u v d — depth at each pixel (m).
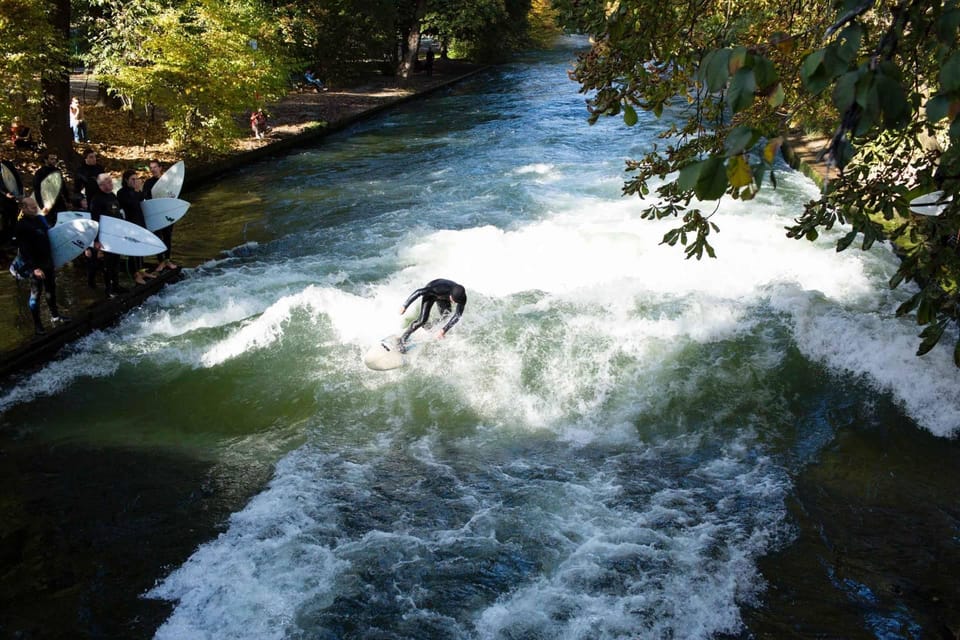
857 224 4.33
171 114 18.16
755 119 5.49
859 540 6.45
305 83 34.06
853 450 7.75
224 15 19.17
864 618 5.60
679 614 5.64
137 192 10.96
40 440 7.82
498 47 48.06
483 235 13.54
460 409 8.46
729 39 5.34
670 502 6.95
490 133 24.62
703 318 9.95
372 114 29.09
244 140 22.09
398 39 40.09
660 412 8.41
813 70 2.19
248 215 15.66
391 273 12.06
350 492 7.08
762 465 7.52
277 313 10.27
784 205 15.34
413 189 17.41
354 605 5.72
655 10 5.13
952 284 4.98
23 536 6.43
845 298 10.56
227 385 8.91
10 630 5.43
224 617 5.60
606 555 6.25
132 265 11.45
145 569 6.08
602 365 9.13
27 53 14.24
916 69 4.02
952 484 7.23
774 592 5.87
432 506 6.89
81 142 18.64
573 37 69.50
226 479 7.29
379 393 8.73
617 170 18.66
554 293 10.92
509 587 5.92
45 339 9.31
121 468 7.41
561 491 7.11
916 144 4.80
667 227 13.84
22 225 9.02
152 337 9.96
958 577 6.00
